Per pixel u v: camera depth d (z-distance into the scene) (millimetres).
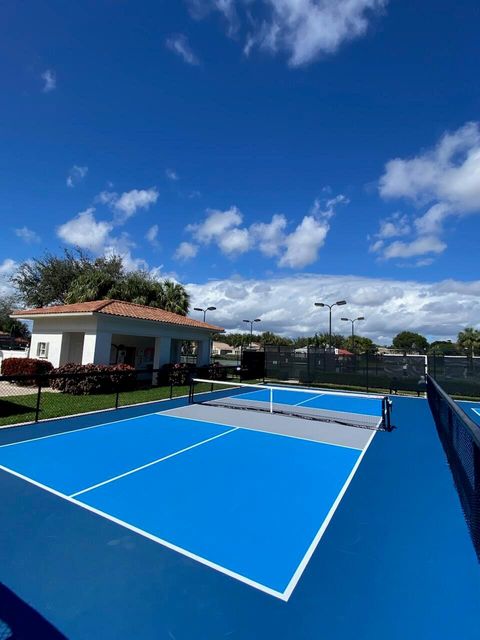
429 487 5883
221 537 4078
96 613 2820
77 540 3928
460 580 3369
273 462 7020
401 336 102875
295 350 26641
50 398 13625
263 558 3676
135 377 17234
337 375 23391
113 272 38125
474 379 19609
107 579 3258
